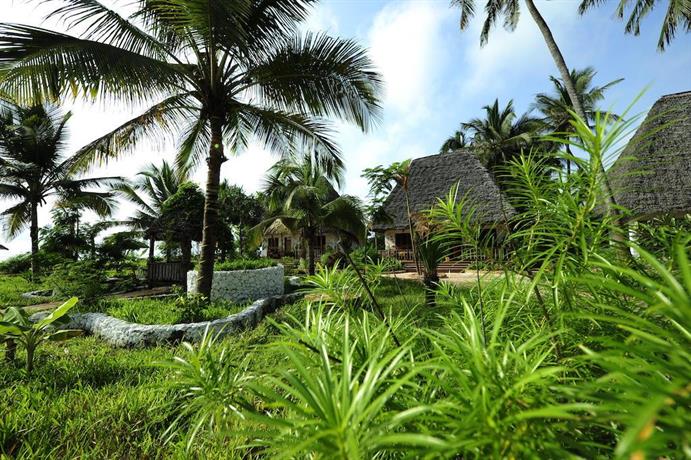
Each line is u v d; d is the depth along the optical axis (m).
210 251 6.18
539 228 0.91
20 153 14.98
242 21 5.32
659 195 8.54
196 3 4.69
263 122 7.05
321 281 1.31
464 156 17.78
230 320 4.82
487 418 0.44
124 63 4.71
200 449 1.68
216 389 0.87
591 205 0.77
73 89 4.52
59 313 3.25
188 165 8.18
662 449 0.32
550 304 0.95
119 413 2.20
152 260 13.73
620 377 0.44
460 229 1.12
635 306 0.79
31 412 2.17
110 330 4.63
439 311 2.37
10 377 2.92
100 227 16.41
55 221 17.70
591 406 0.36
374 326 1.19
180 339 4.39
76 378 2.91
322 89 6.52
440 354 0.64
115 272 12.52
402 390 0.71
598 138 0.68
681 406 0.36
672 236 0.99
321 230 14.21
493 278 1.11
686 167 9.14
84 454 1.74
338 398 0.48
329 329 1.04
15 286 11.84
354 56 6.28
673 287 0.40
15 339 3.17
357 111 6.75
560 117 21.83
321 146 7.21
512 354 0.58
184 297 5.41
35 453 1.72
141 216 17.41
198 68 6.34
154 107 6.50
